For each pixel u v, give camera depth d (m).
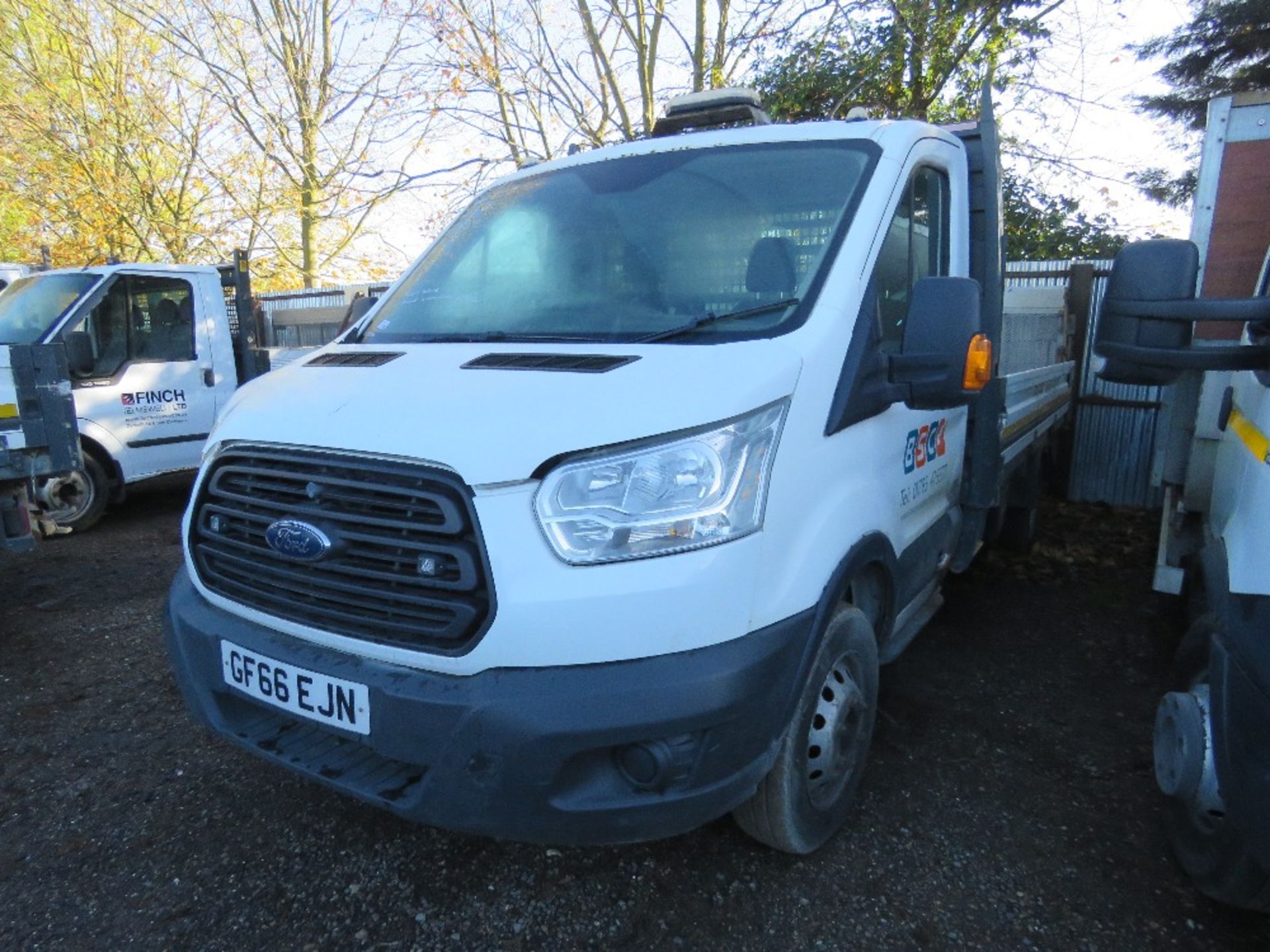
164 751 3.39
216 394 7.41
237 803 3.03
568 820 2.00
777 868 2.66
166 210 16.30
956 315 2.55
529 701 1.94
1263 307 1.96
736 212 2.84
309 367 2.80
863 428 2.62
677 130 4.01
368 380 2.46
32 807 3.03
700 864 2.68
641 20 10.69
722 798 2.09
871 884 2.59
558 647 1.96
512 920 2.45
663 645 1.99
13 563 5.96
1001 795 3.07
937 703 3.79
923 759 3.31
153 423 6.96
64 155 15.48
